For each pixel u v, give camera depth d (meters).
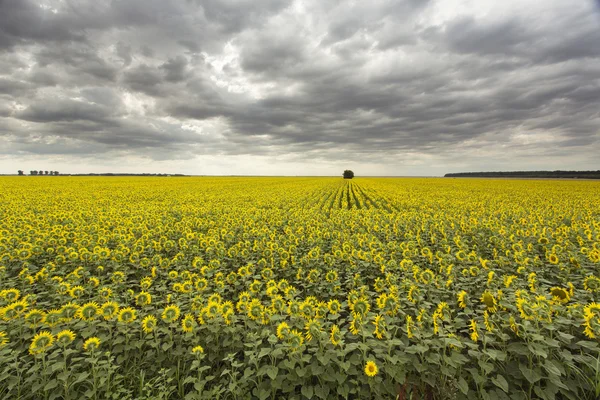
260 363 4.66
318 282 7.38
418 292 5.53
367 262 8.32
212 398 4.04
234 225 14.41
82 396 3.85
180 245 10.37
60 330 4.69
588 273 6.88
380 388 3.79
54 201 25.27
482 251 10.50
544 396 3.52
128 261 9.00
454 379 3.73
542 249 10.01
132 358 4.78
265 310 5.02
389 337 4.17
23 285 7.02
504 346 4.20
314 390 3.79
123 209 20.80
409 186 54.41
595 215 18.27
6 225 13.13
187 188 45.34
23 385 3.90
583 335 4.55
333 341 4.05
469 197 31.91
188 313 5.39
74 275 6.90
